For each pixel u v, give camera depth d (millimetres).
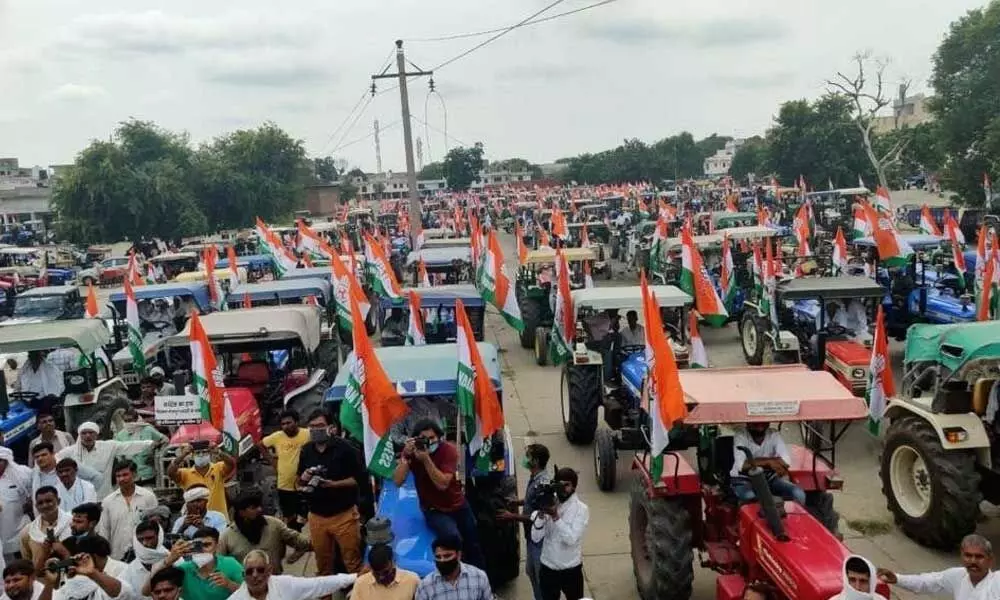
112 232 44562
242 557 6625
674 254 22844
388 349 9438
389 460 7195
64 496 7645
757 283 16547
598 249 30547
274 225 55719
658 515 7102
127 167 44906
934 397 8539
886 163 43938
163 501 9070
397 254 30875
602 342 11688
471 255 21375
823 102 56219
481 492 7895
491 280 13492
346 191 99188
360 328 7160
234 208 53594
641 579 7609
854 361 12602
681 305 12211
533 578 6840
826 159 55438
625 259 33688
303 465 7199
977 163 33750
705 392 6980
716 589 7406
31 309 23594
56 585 6043
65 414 11414
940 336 8641
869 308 14609
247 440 10203
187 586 5781
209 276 18922
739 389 7051
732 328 20734
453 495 6734
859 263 20266
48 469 7730
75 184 43688
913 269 16719
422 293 14969
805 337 15117
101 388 11750
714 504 7105
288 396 11352
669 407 6410
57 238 54000
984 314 13180
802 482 6879
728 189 62531
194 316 9102
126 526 7332
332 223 47812
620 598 7926
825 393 6895
